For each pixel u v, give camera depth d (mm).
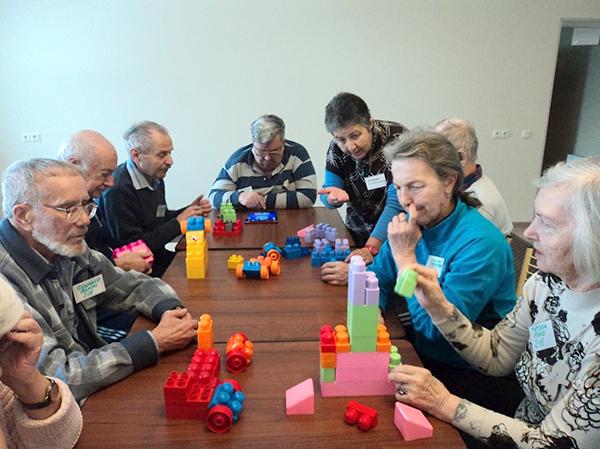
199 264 1649
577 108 5953
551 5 4277
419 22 4266
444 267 1391
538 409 1088
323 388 1004
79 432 889
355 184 2479
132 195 2293
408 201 1337
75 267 1420
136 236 2252
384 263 1597
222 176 2812
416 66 4387
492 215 1959
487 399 1378
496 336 1203
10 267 1174
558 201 885
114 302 1514
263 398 992
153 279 1535
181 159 4562
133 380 1067
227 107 4438
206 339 1136
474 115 4570
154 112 4414
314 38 4270
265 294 1528
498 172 4762
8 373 817
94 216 2096
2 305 762
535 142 4684
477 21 4285
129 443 866
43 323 1136
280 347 1196
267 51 4289
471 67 4418
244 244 2053
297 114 4484
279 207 2674
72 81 4277
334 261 1704
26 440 871
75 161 1926
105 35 4176
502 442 908
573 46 5848
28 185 1177
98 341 1479
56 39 4152
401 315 1745
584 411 851
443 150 1312
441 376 1448
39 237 1209
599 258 846
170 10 4148
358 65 4363
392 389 1008
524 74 4469
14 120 4340
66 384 961
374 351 979
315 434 889
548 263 930
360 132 2166
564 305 1003
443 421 946
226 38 4238
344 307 1428
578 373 952
